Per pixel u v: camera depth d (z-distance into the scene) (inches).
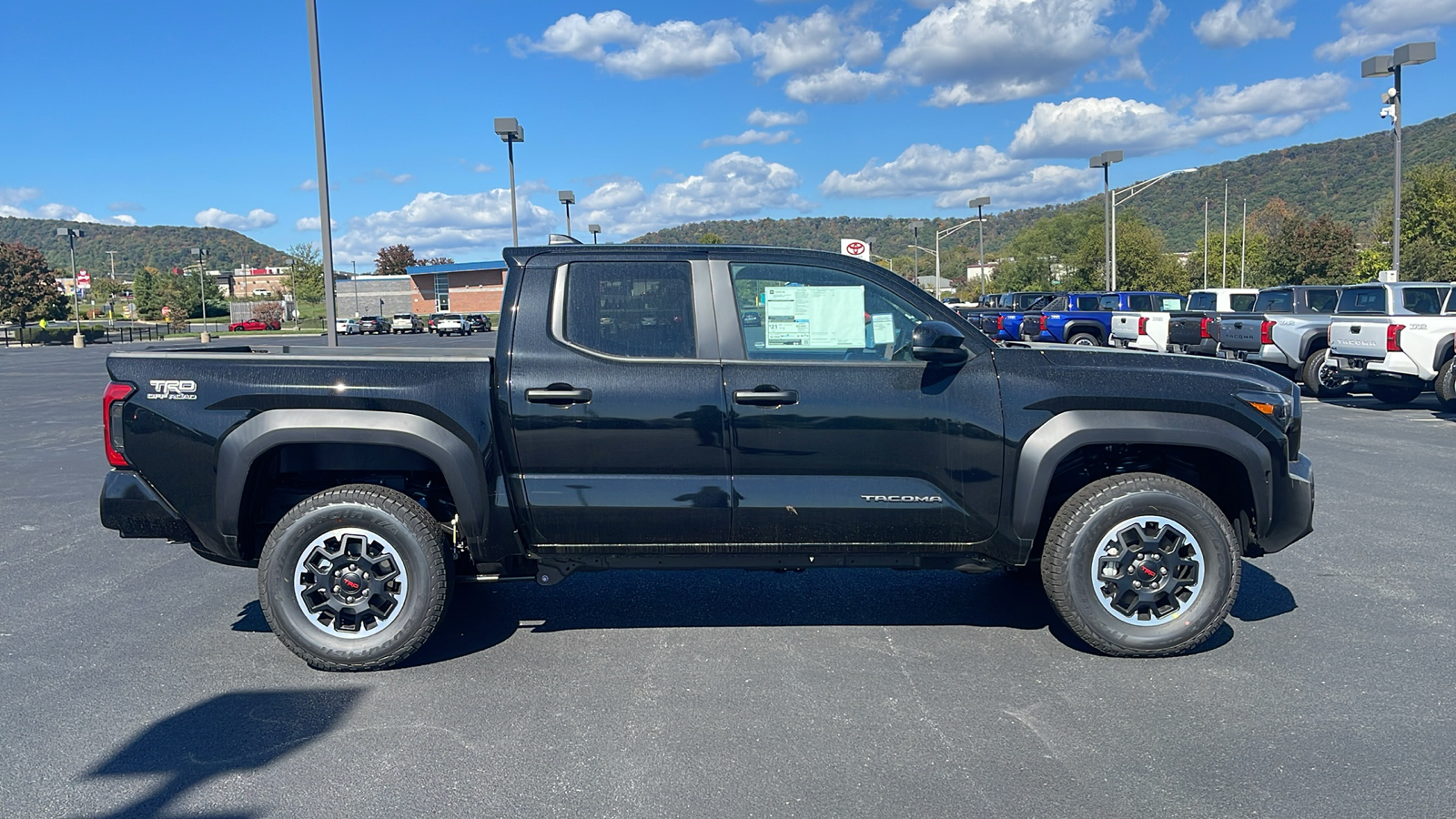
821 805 126.4
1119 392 175.8
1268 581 225.8
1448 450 411.2
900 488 176.1
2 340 2464.3
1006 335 1118.4
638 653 184.5
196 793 130.9
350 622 176.9
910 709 157.0
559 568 184.7
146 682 171.2
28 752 143.6
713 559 181.2
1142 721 151.3
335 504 173.3
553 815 124.6
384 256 5344.5
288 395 172.4
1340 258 2326.5
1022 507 175.5
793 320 178.1
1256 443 177.8
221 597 224.1
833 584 230.8
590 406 172.9
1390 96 961.5
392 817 124.3
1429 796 126.8
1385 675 168.4
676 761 139.4
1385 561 241.9
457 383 173.8
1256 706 156.3
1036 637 191.8
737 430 174.1
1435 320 524.7
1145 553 177.2
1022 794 129.0
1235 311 770.8
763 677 171.8
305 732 150.3
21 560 259.0
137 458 173.6
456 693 165.3
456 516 186.5
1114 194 1592.0
